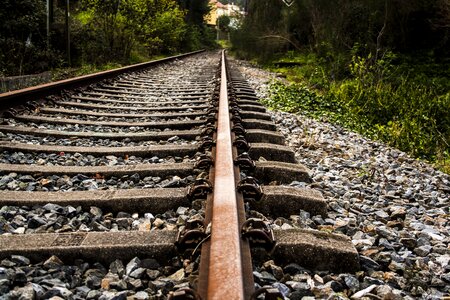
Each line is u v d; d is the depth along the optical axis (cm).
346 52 1358
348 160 427
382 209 283
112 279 167
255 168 288
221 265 131
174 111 566
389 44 1384
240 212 190
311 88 1069
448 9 1280
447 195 351
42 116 486
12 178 281
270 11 2244
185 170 293
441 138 637
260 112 538
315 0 1588
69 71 1011
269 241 173
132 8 1528
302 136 502
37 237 189
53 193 247
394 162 452
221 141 283
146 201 237
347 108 778
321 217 244
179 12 2664
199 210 227
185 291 119
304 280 172
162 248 182
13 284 158
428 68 1266
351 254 184
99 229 214
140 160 341
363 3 1387
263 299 149
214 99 552
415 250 219
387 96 820
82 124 459
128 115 515
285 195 240
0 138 375
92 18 1445
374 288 170
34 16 1136
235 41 2764
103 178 293
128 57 1580
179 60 1847
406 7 1342
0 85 666
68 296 152
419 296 176
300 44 2080
